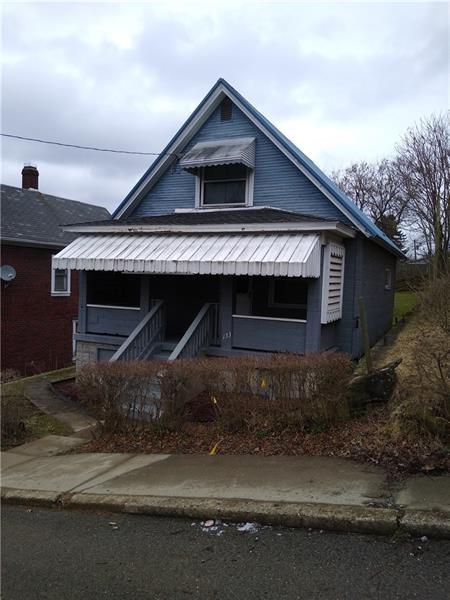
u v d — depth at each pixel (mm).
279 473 5078
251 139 12203
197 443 6480
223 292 9938
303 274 8250
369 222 11391
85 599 3287
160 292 12828
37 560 3889
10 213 19734
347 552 3602
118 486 5234
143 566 3660
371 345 12117
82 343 11906
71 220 22422
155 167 13469
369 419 5977
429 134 24422
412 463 4805
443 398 5258
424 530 3680
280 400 6320
